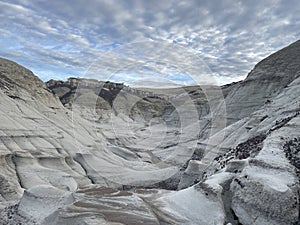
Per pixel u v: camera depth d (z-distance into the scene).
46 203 17.30
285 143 18.42
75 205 13.01
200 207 13.75
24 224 16.53
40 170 32.28
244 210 13.25
